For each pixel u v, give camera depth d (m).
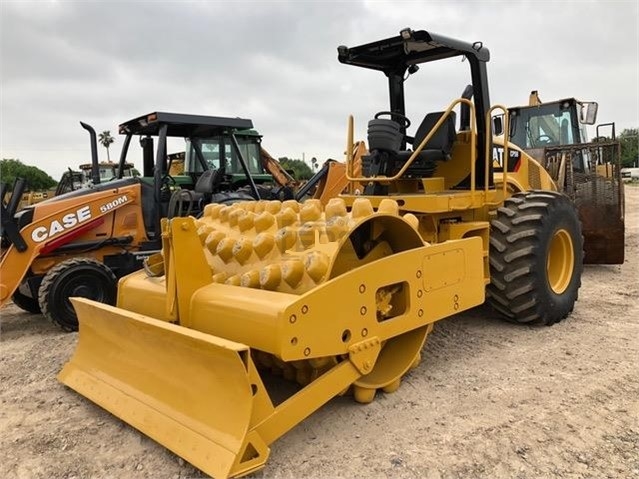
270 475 2.65
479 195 4.75
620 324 4.97
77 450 2.97
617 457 2.76
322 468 2.71
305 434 3.04
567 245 5.13
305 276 3.05
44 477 2.74
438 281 3.62
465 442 2.93
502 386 3.63
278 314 2.68
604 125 8.49
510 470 2.67
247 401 2.59
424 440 2.96
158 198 6.32
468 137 5.03
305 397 2.83
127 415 3.09
